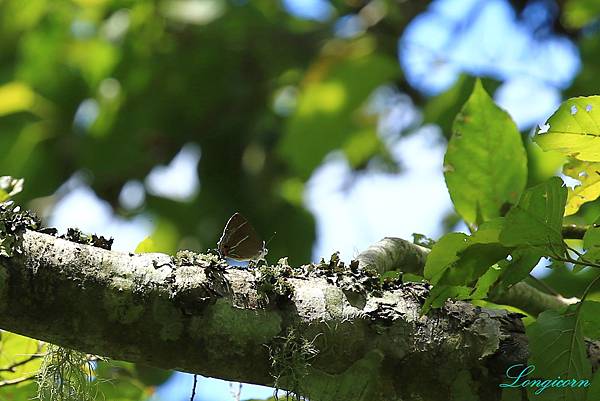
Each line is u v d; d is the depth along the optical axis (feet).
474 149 4.42
